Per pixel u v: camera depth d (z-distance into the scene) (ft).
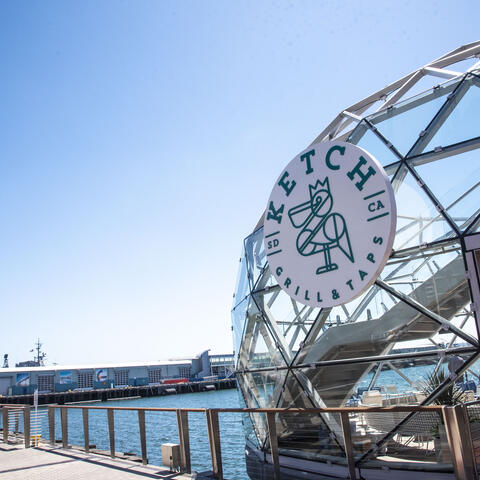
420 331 26.20
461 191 26.84
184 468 29.94
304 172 31.68
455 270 25.49
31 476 31.17
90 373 367.45
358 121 34.63
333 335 29.94
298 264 30.86
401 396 26.17
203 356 429.38
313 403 30.07
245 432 38.78
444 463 23.70
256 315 36.63
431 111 30.37
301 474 29.25
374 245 27.02
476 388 25.23
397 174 29.94
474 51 40.09
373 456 26.48
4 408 51.60
